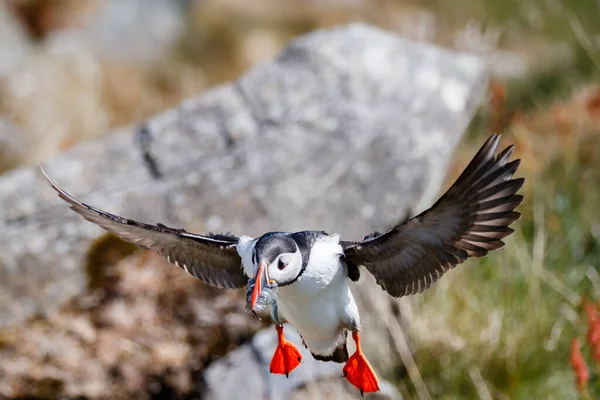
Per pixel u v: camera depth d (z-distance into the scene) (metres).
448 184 13.29
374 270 6.58
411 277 6.42
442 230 6.03
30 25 22.64
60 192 6.93
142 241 7.42
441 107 12.38
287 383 9.45
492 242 5.94
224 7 25.80
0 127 16.98
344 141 11.80
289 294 6.53
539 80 17.64
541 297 10.96
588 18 18.98
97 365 10.22
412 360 10.10
